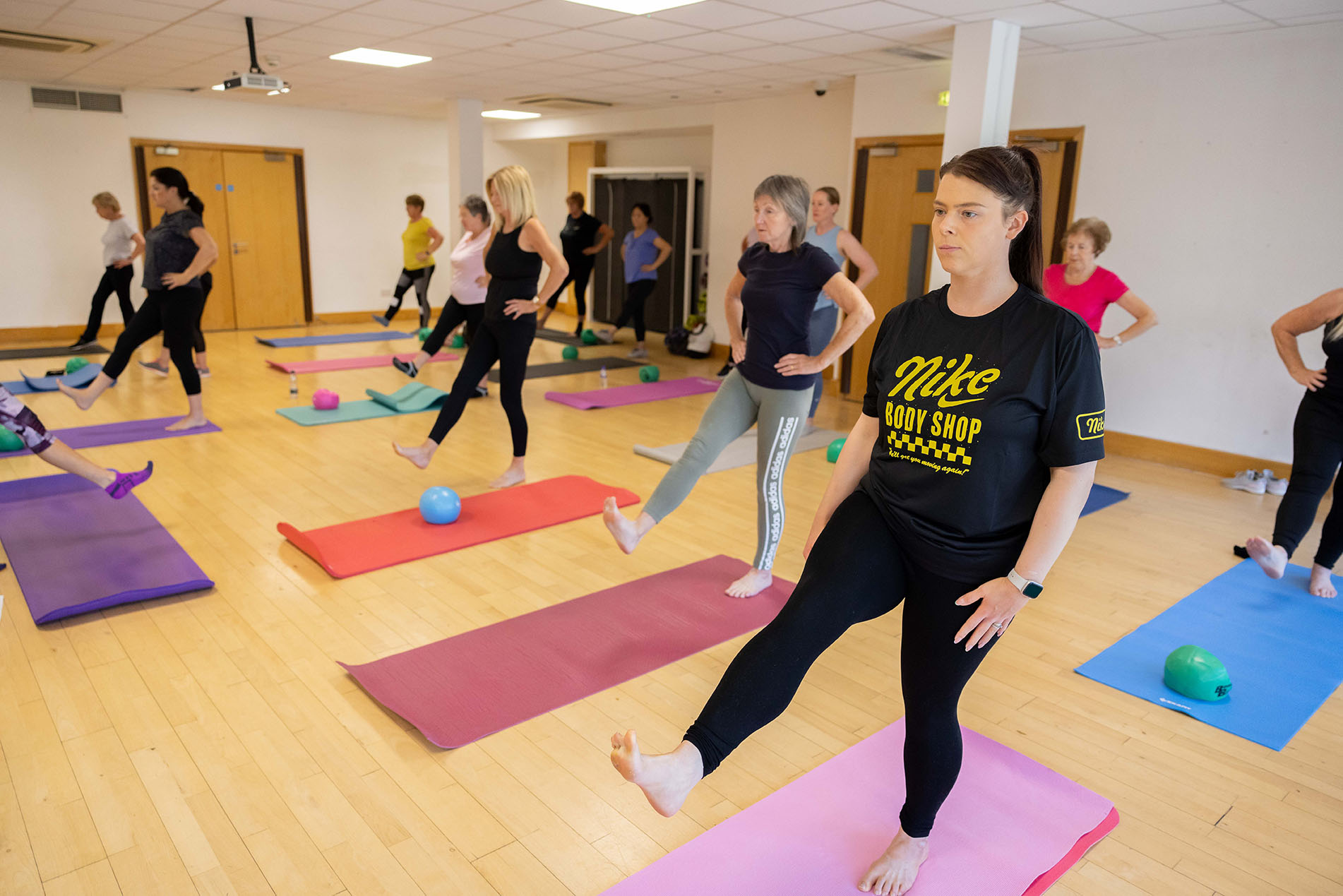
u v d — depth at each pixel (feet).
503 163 39.78
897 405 5.10
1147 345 18.76
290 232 34.91
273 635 9.71
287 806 6.93
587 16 16.79
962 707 8.79
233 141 32.83
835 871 6.31
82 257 30.27
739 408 10.18
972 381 4.79
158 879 6.13
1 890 5.98
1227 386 17.76
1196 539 14.01
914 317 5.18
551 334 34.22
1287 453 17.15
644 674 9.04
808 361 9.48
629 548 9.56
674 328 30.83
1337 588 11.98
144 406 20.24
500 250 13.82
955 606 5.05
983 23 16.21
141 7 17.11
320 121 34.76
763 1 15.10
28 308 29.50
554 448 17.85
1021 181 4.58
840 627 4.87
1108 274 14.01
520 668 9.05
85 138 29.68
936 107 21.29
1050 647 10.14
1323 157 16.03
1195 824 7.12
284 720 8.11
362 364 26.48
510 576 11.46
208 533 12.66
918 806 5.75
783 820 6.86
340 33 19.26
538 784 7.29
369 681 8.68
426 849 6.51
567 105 31.01
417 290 31.55
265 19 18.02
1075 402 4.59
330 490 14.70
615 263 37.35
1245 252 17.19
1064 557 13.07
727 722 4.45
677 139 35.06
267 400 21.27
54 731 7.81
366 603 10.57
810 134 26.03
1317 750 8.23
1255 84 16.62
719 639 9.82
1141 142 18.22
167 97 31.07
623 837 6.73
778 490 10.46
